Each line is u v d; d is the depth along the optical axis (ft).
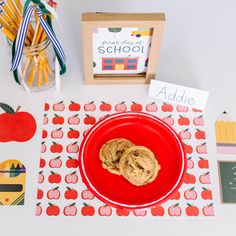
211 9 4.32
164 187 3.38
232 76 3.98
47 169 3.49
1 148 3.56
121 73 3.80
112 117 3.60
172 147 3.54
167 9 4.29
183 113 3.77
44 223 3.31
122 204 3.26
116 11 4.25
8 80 3.86
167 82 3.87
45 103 3.76
